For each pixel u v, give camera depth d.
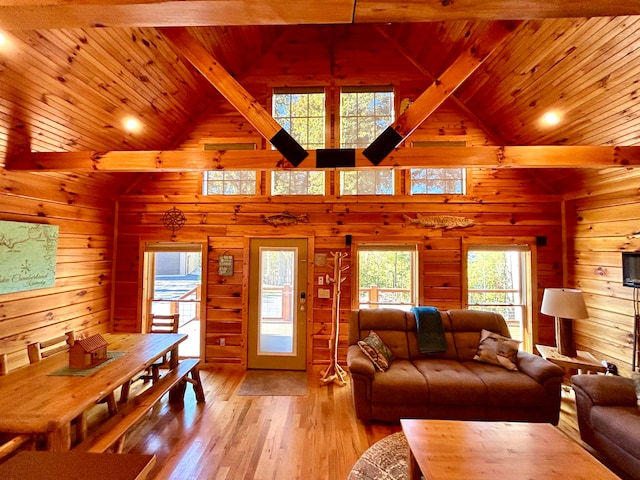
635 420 2.31
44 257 3.49
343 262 4.54
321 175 4.63
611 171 3.56
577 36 2.72
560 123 3.58
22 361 3.27
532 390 2.96
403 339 3.78
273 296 4.59
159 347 3.02
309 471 2.42
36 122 2.96
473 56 2.88
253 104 3.04
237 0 1.32
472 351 3.66
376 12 1.40
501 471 1.76
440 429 2.19
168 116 4.13
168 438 2.82
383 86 4.52
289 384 4.00
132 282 4.66
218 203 4.64
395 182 4.57
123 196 4.68
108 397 2.96
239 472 2.40
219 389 3.84
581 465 1.82
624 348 3.50
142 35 3.02
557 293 3.50
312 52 4.57
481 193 4.50
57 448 1.85
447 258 4.51
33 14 1.40
